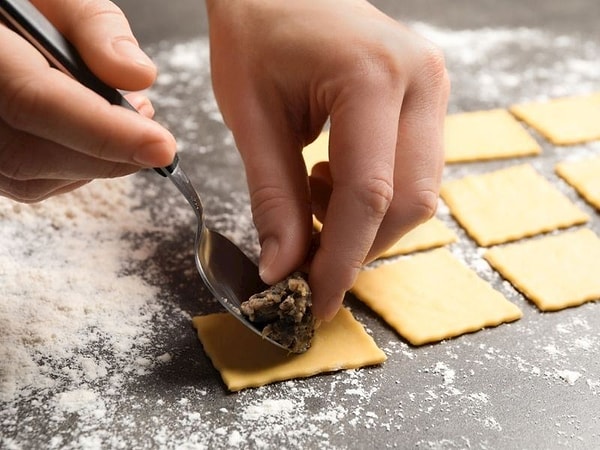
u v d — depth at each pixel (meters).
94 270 0.35
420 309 0.34
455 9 0.56
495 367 0.32
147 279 0.35
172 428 0.29
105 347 0.32
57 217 0.37
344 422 0.30
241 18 0.33
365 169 0.29
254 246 0.37
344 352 0.32
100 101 0.26
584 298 0.35
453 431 0.30
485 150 0.43
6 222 0.37
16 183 0.30
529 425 0.30
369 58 0.31
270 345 0.32
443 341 0.33
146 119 0.27
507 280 0.36
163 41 0.50
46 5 0.29
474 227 0.38
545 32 0.53
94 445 0.28
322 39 0.31
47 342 0.32
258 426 0.29
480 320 0.33
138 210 0.38
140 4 0.53
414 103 0.32
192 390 0.30
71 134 0.26
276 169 0.31
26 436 0.29
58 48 0.27
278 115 0.32
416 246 0.37
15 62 0.26
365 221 0.29
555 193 0.40
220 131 0.44
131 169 0.29
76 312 0.33
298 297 0.30
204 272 0.31
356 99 0.30
